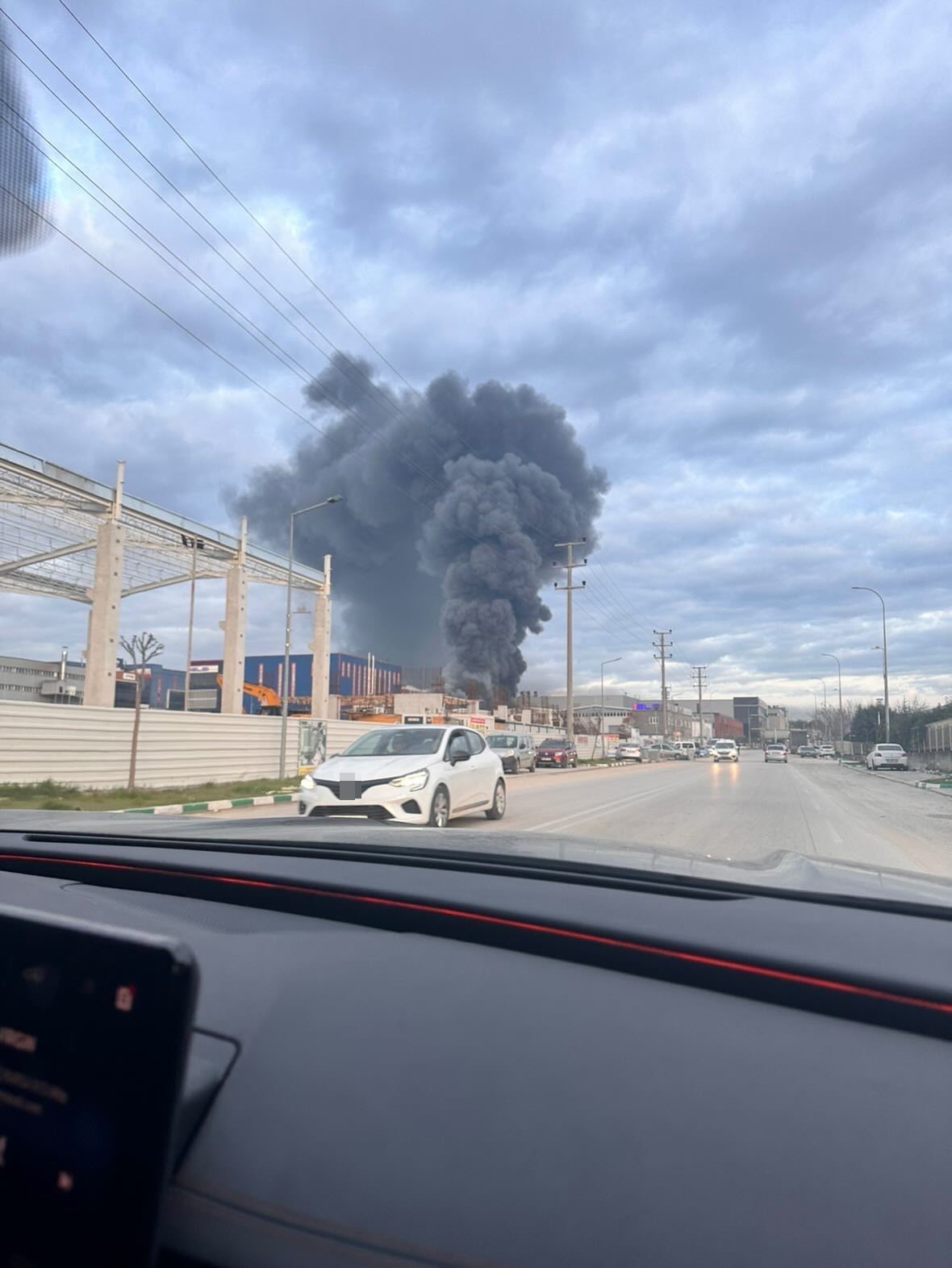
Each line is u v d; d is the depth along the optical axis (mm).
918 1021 1275
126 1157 744
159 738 18719
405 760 10055
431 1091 1139
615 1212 958
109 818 3514
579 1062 1189
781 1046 1229
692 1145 1041
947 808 18016
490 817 12508
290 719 23688
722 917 1673
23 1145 794
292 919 1794
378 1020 1300
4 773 15195
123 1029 767
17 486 22125
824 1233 932
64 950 811
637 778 29859
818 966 1375
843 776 34562
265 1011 1336
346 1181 1017
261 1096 1146
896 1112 1100
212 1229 975
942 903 1949
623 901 1782
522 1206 970
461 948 1566
